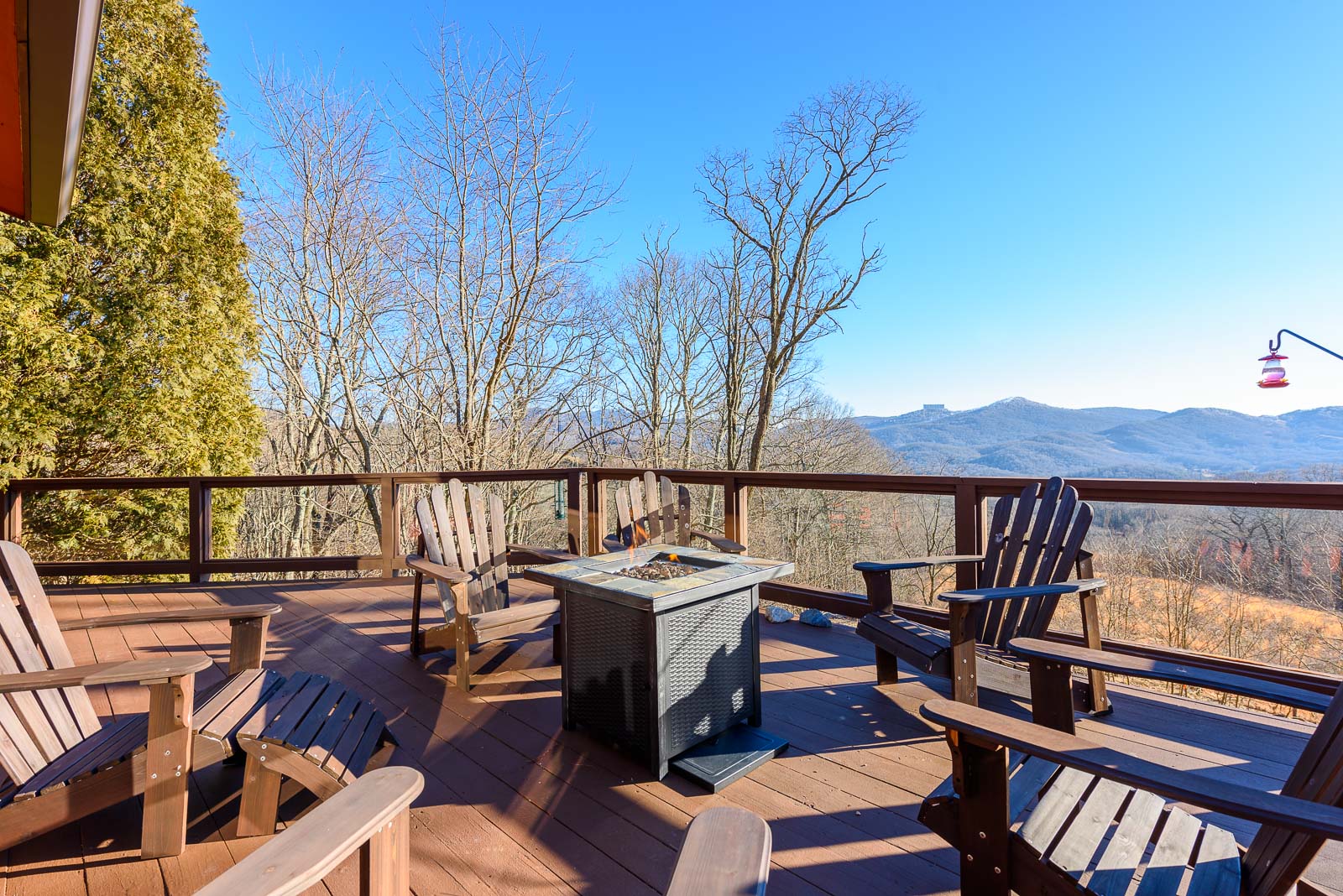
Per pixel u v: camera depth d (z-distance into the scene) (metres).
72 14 1.34
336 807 0.99
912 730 2.51
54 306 6.98
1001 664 2.48
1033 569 2.70
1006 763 1.27
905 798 2.03
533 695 2.95
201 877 1.70
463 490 3.57
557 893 1.62
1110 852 1.28
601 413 12.66
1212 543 5.10
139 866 1.74
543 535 12.19
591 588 2.27
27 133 1.84
